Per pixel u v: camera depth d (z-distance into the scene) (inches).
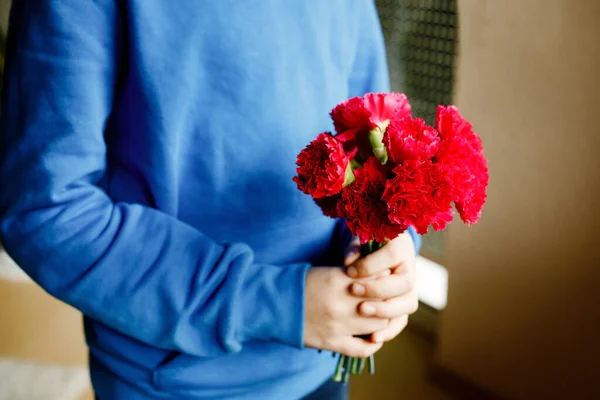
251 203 30.3
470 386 55.2
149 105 27.5
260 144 29.4
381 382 59.6
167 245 27.9
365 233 26.2
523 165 45.1
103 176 30.3
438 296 59.3
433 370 58.3
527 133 44.2
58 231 26.7
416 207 25.0
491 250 49.1
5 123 27.1
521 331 48.9
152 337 27.8
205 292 27.6
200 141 28.8
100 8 26.2
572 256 44.0
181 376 30.1
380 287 27.8
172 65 27.3
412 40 56.8
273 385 32.0
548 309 46.6
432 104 57.0
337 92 31.9
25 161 26.5
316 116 31.0
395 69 59.4
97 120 27.0
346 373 31.8
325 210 27.8
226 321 27.4
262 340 30.9
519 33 42.8
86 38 26.0
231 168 29.4
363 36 33.7
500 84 44.9
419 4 54.9
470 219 26.9
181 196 29.8
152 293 27.4
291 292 27.9
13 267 85.7
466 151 26.4
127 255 27.5
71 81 26.0
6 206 27.1
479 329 52.5
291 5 29.1
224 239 30.7
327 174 26.0
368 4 33.5
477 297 51.7
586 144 41.2
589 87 40.2
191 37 27.3
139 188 29.5
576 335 45.4
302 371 32.7
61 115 26.2
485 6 44.3
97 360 32.5
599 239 42.2
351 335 28.6
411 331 62.6
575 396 46.8
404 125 26.3
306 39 29.8
